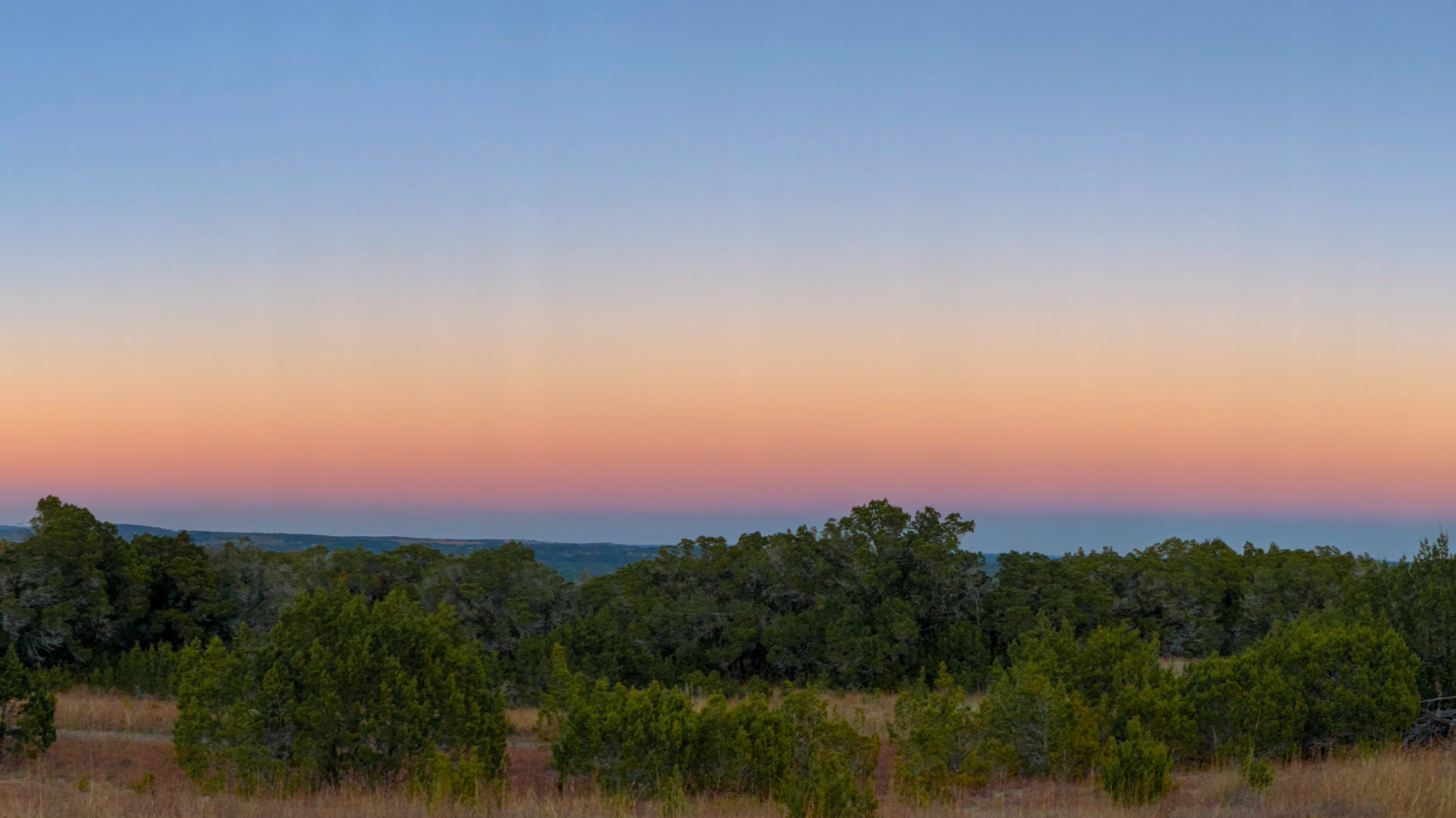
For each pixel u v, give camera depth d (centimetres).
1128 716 1867
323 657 1667
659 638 3791
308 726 1642
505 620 3731
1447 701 1933
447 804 1425
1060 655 2069
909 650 3562
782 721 1777
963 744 1825
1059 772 1759
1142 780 1493
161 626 3562
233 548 3962
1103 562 4038
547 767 1966
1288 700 1808
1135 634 2089
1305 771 1636
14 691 1838
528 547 3956
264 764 1609
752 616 3762
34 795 1463
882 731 2409
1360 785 1394
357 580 3800
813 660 3644
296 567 3909
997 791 1700
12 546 3347
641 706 1731
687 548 4088
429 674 1742
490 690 1856
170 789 1622
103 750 1986
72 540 3353
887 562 3778
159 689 2950
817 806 1380
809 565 3900
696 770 1719
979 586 3794
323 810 1412
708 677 3459
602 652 3475
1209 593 3919
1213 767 1747
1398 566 2145
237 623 3738
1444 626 1991
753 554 3988
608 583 3991
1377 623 2025
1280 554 4162
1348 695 1812
